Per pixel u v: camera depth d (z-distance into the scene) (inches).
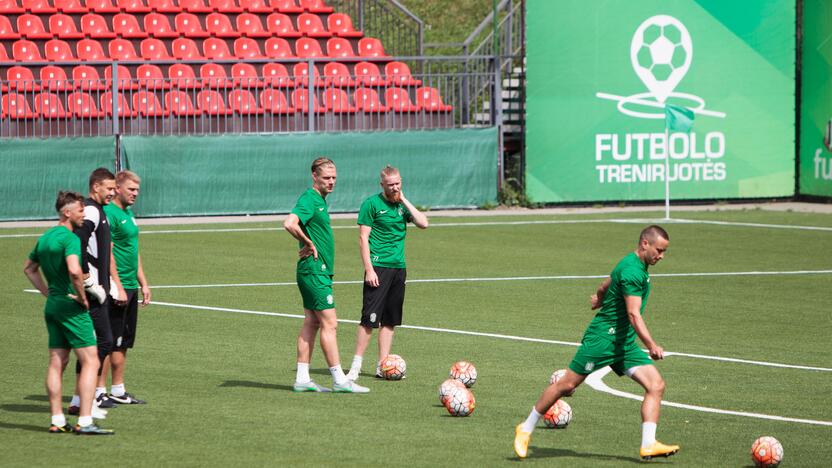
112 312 933.8
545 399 794.2
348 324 1358.3
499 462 781.9
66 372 1093.1
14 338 1254.9
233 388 1022.4
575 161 2669.8
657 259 778.8
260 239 2113.7
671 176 2701.8
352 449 812.0
